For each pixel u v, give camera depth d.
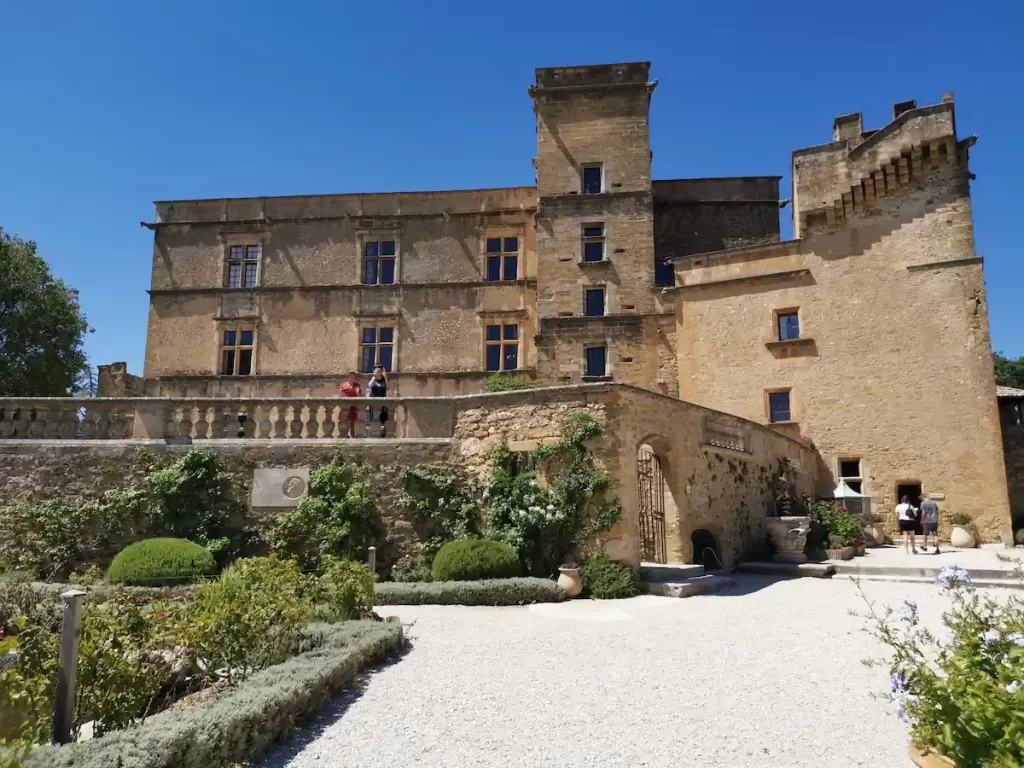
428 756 5.47
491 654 8.71
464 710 6.54
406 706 6.68
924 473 22.75
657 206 30.31
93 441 16.47
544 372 27.05
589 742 5.73
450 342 29.03
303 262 30.31
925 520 19.55
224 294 30.41
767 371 25.12
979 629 4.75
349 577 9.97
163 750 4.55
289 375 29.28
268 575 8.64
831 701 6.74
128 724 5.63
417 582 13.93
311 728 6.12
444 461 15.97
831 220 24.92
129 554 13.38
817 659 8.39
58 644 6.00
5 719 4.96
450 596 12.69
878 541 22.22
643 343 26.83
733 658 8.46
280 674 6.55
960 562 16.55
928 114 23.62
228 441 16.23
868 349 23.94
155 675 6.26
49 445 16.48
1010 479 25.50
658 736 5.85
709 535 17.34
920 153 23.69
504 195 29.84
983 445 22.14
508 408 15.67
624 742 5.72
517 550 14.37
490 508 15.11
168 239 31.16
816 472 24.03
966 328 22.78
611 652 8.80
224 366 30.11
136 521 15.77
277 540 15.35
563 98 29.12
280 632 7.72
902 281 23.77
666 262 29.78
